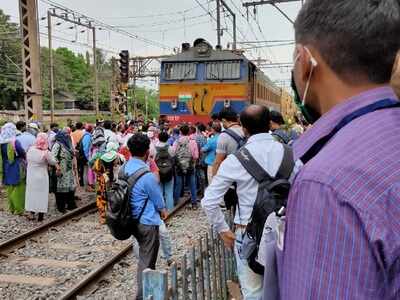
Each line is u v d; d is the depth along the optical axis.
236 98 13.98
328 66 0.97
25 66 13.23
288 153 2.88
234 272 4.66
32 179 8.35
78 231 7.80
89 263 6.16
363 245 0.76
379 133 0.85
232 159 2.94
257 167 2.83
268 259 1.25
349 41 0.92
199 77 14.40
